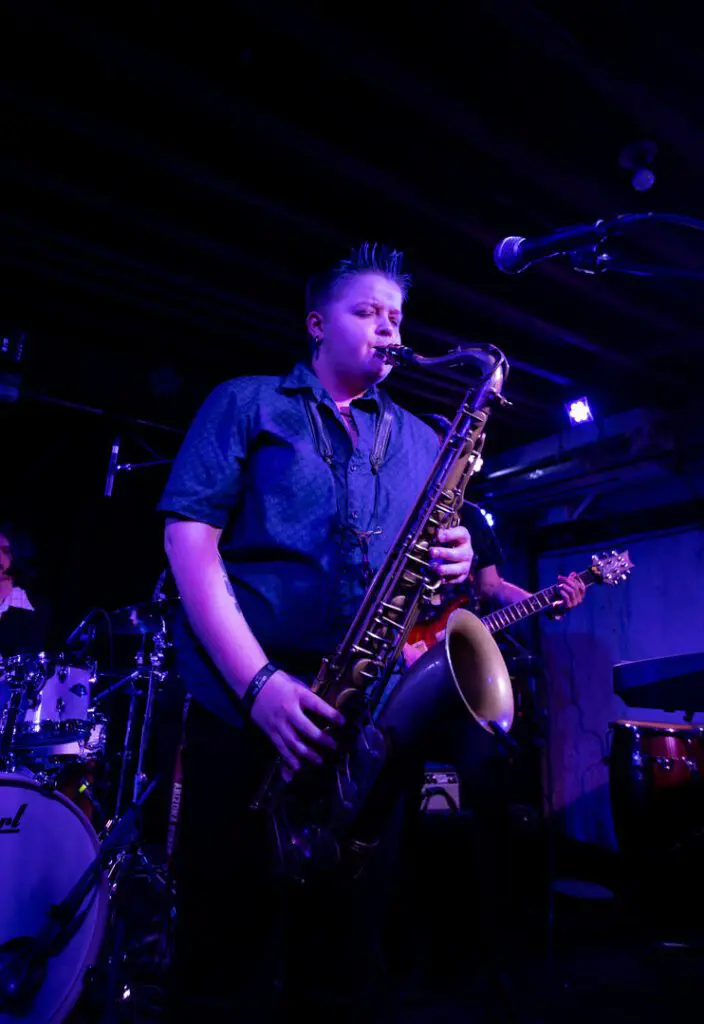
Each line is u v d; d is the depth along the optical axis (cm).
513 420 602
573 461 581
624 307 418
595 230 173
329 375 173
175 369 524
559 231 180
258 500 147
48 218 370
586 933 429
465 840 382
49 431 627
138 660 456
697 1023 297
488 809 363
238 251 378
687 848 443
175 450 635
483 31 257
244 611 143
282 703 124
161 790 498
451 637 164
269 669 128
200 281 406
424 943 355
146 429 602
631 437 538
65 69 283
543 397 554
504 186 330
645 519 616
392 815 145
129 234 387
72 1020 258
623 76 264
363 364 168
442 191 336
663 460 539
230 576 147
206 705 136
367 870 139
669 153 314
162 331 482
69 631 623
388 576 162
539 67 273
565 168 310
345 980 138
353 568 154
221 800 132
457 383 519
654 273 177
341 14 246
